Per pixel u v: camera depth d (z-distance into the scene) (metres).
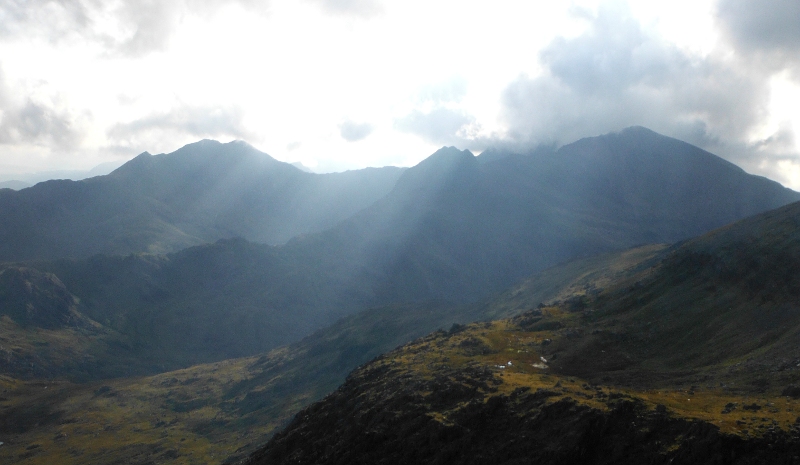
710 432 72.06
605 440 80.56
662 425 78.25
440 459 91.12
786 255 128.25
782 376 90.19
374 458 99.31
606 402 86.44
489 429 93.00
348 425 114.06
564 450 80.31
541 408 90.31
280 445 126.50
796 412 74.62
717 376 100.50
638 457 76.19
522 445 85.75
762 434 70.12
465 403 100.50
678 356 119.25
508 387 102.44
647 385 103.81
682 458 72.19
